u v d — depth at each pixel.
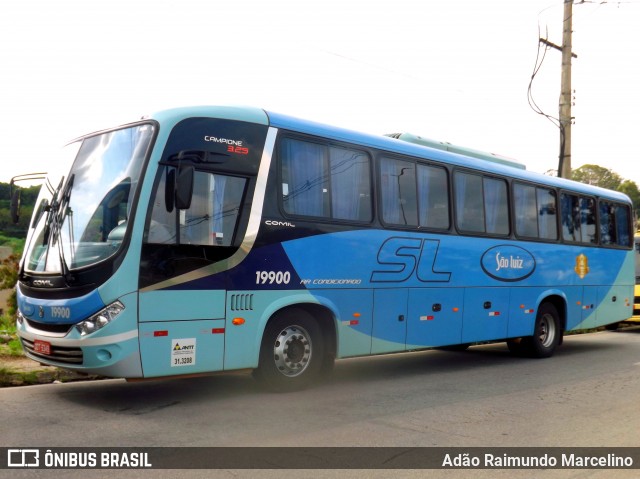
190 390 8.20
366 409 7.38
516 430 6.58
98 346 6.66
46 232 7.48
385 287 9.34
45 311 7.08
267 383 8.06
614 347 14.81
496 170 11.63
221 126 7.63
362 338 9.00
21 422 6.40
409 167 9.94
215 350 7.36
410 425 6.67
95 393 7.89
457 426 6.69
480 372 10.62
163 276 6.98
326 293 8.52
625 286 15.17
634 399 8.28
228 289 7.49
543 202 12.79
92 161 7.56
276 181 8.06
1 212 12.00
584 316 13.74
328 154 8.75
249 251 7.70
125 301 6.71
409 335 9.71
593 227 14.24
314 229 8.42
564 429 6.66
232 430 6.25
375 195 9.30
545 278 12.63
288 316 8.18
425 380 9.66
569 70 20.25
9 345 10.23
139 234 6.85
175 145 7.20
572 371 10.79
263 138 8.00
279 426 6.46
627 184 66.44
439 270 10.23
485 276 11.16
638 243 19.53
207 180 7.43
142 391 8.07
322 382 9.05
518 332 11.95
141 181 6.95
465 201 10.91
